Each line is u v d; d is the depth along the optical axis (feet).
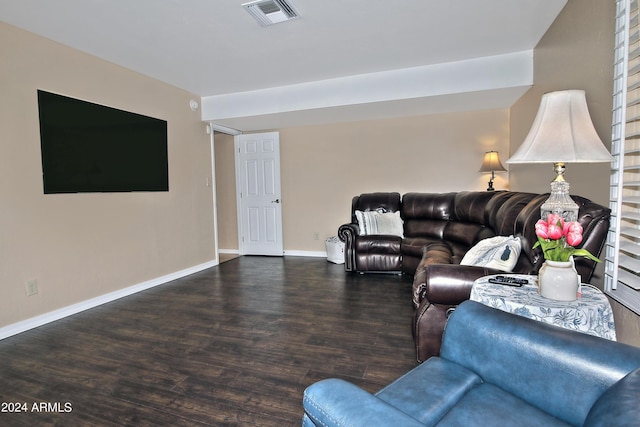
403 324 8.52
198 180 14.88
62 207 9.55
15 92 8.47
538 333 3.36
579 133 4.76
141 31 8.90
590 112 6.45
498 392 3.43
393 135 15.89
